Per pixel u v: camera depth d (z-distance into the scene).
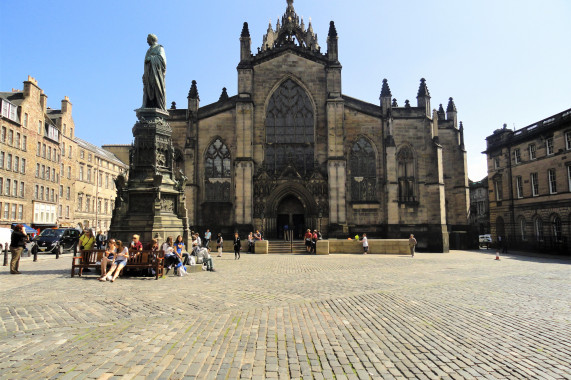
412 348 8.14
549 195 48.12
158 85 23.44
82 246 18.53
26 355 7.37
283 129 49.19
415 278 19.69
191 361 7.18
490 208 60.66
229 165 48.19
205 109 48.56
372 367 7.04
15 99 60.53
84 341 8.28
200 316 10.73
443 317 10.91
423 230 47.78
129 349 7.80
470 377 6.59
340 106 47.66
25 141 59.62
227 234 46.44
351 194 48.31
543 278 19.86
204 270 22.36
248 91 47.59
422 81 49.94
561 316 11.05
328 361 7.32
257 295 14.17
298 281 18.30
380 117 48.94
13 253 18.92
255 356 7.53
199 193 47.53
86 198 80.81
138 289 14.80
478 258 35.78
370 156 48.91
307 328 9.66
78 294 13.49
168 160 23.16
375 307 12.24
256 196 47.03
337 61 48.72
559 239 46.84
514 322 10.34
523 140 53.00
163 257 18.53
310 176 47.44
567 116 44.88
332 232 45.81
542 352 7.90
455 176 53.47
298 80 49.41
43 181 64.38
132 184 21.80
